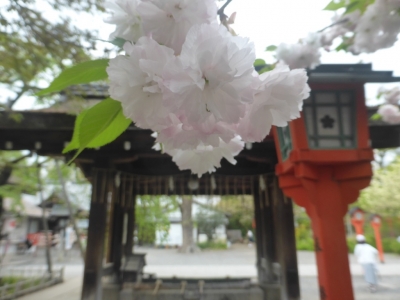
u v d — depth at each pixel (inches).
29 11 179.8
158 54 20.6
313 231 121.5
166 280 269.0
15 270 474.9
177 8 22.2
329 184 115.1
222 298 224.5
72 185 770.2
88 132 25.4
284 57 69.7
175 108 20.1
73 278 464.8
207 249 1042.1
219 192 277.3
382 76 106.7
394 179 743.7
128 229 290.0
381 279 451.5
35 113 176.6
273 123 25.8
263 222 255.1
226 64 19.3
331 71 112.6
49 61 204.7
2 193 384.8
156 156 200.7
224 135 22.6
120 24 25.5
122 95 23.0
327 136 110.5
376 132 188.9
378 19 58.0
